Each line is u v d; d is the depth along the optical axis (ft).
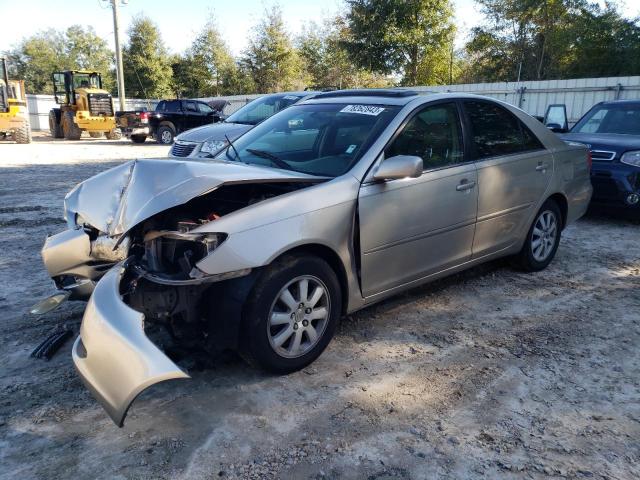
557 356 12.12
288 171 12.10
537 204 16.69
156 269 10.41
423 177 12.96
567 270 18.19
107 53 238.27
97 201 12.21
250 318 10.18
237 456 8.68
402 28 100.22
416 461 8.61
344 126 13.46
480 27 123.03
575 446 8.99
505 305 15.06
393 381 11.00
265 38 154.51
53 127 88.74
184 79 183.11
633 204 23.39
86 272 12.59
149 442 9.00
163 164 11.42
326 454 8.75
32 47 232.53
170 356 10.77
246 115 32.83
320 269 11.06
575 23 108.58
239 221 10.02
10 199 30.14
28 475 8.20
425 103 13.74
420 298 15.49
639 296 15.87
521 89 69.97
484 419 9.73
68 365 11.52
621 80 62.28
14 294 15.46
